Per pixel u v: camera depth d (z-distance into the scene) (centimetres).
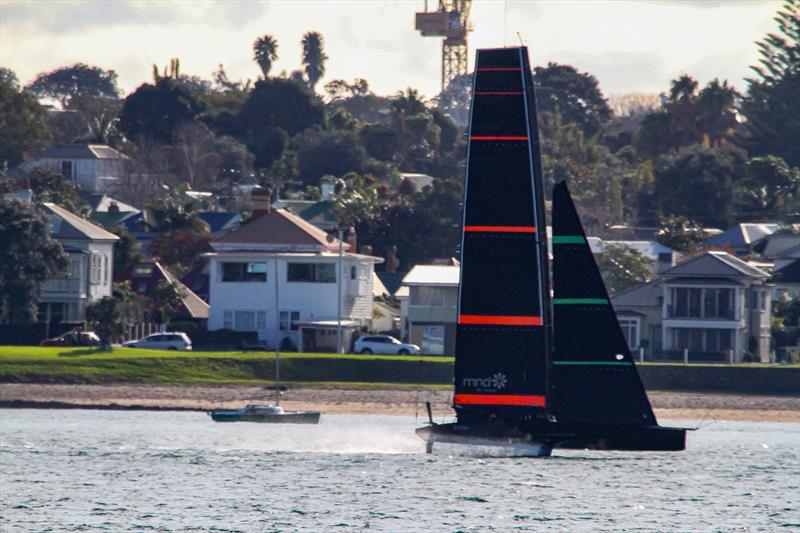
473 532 19625
